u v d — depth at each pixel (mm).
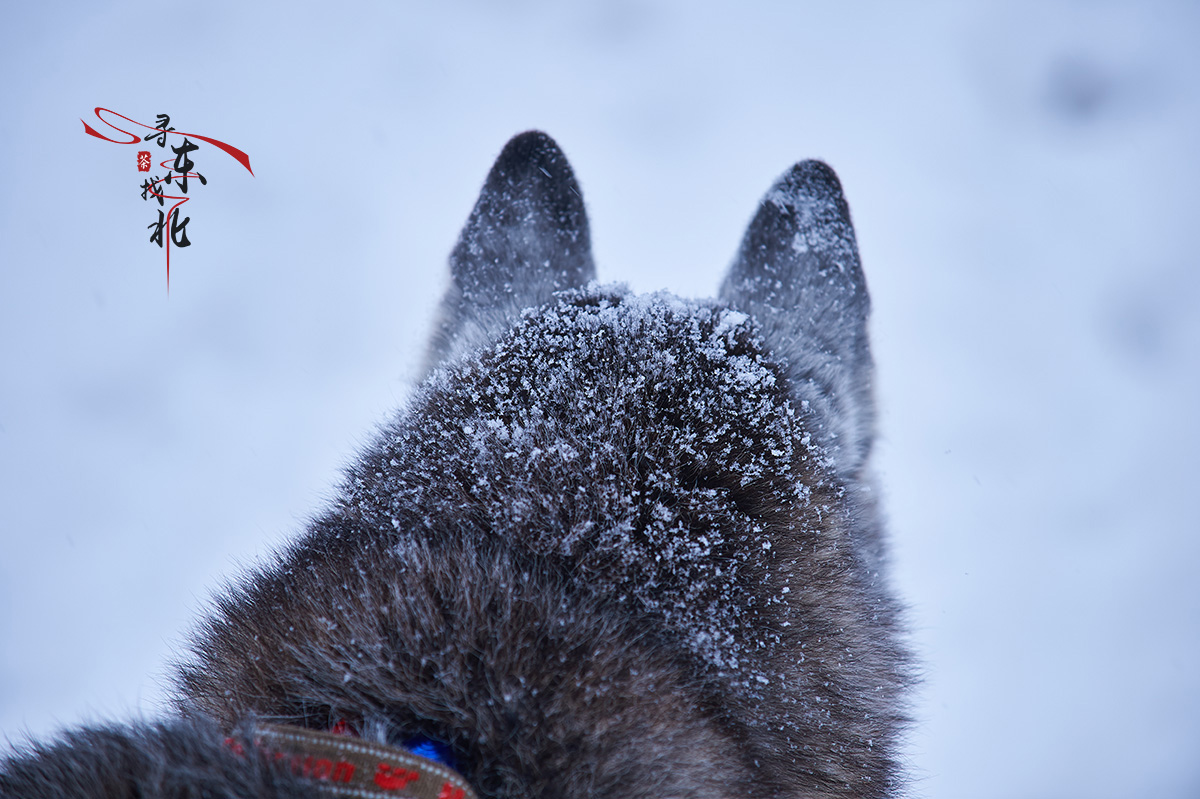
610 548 1996
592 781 1971
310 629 1987
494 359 2025
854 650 2018
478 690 1975
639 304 2035
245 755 1958
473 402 2018
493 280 2096
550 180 2125
